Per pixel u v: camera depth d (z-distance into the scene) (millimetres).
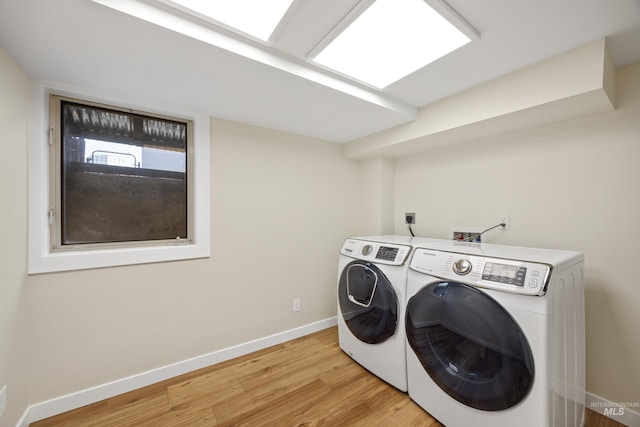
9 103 1221
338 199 2736
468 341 1261
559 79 1332
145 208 1817
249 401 1594
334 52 1335
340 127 2238
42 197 1456
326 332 2547
